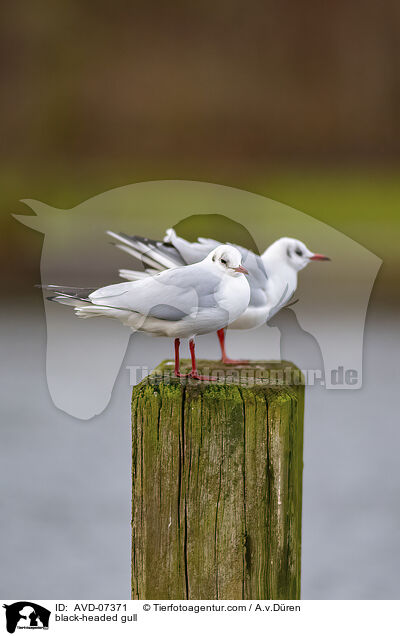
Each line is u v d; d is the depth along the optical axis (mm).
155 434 6688
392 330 22656
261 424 6613
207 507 6711
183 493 6711
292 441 6734
